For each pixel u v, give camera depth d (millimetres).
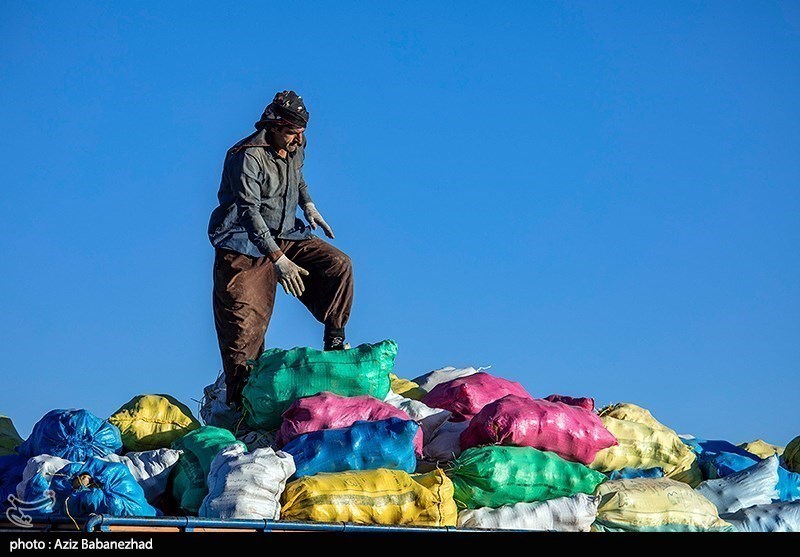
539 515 6660
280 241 7840
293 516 6004
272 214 7734
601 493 7016
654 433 7719
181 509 6492
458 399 7684
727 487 7535
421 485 6250
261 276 7711
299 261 7906
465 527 6230
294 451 6480
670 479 7348
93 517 5074
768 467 7641
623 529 6918
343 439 6480
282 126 7570
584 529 6734
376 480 6184
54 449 6598
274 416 7180
